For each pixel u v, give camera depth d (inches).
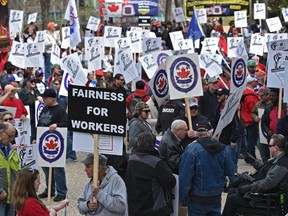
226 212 481.7
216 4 1683.1
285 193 461.4
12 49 923.4
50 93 620.7
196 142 467.8
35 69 997.8
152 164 442.0
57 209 410.0
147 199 440.8
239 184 486.9
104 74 995.3
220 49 1254.9
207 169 463.5
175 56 545.3
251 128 740.7
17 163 477.1
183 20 1477.6
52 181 628.4
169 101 631.2
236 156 650.2
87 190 422.0
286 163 462.0
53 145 524.4
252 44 1079.0
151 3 1779.0
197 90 545.3
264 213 468.8
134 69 845.8
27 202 390.9
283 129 598.9
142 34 1092.5
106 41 1113.4
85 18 2618.1
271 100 665.6
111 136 411.5
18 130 593.3
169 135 507.8
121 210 410.3
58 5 2571.4
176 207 454.6
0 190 465.4
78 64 810.2
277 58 638.5
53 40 1127.0
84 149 415.8
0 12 1175.0
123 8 1774.1
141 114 551.5
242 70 588.4
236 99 535.5
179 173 471.2
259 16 1343.5
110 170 416.5
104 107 408.8
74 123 414.3
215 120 648.4
